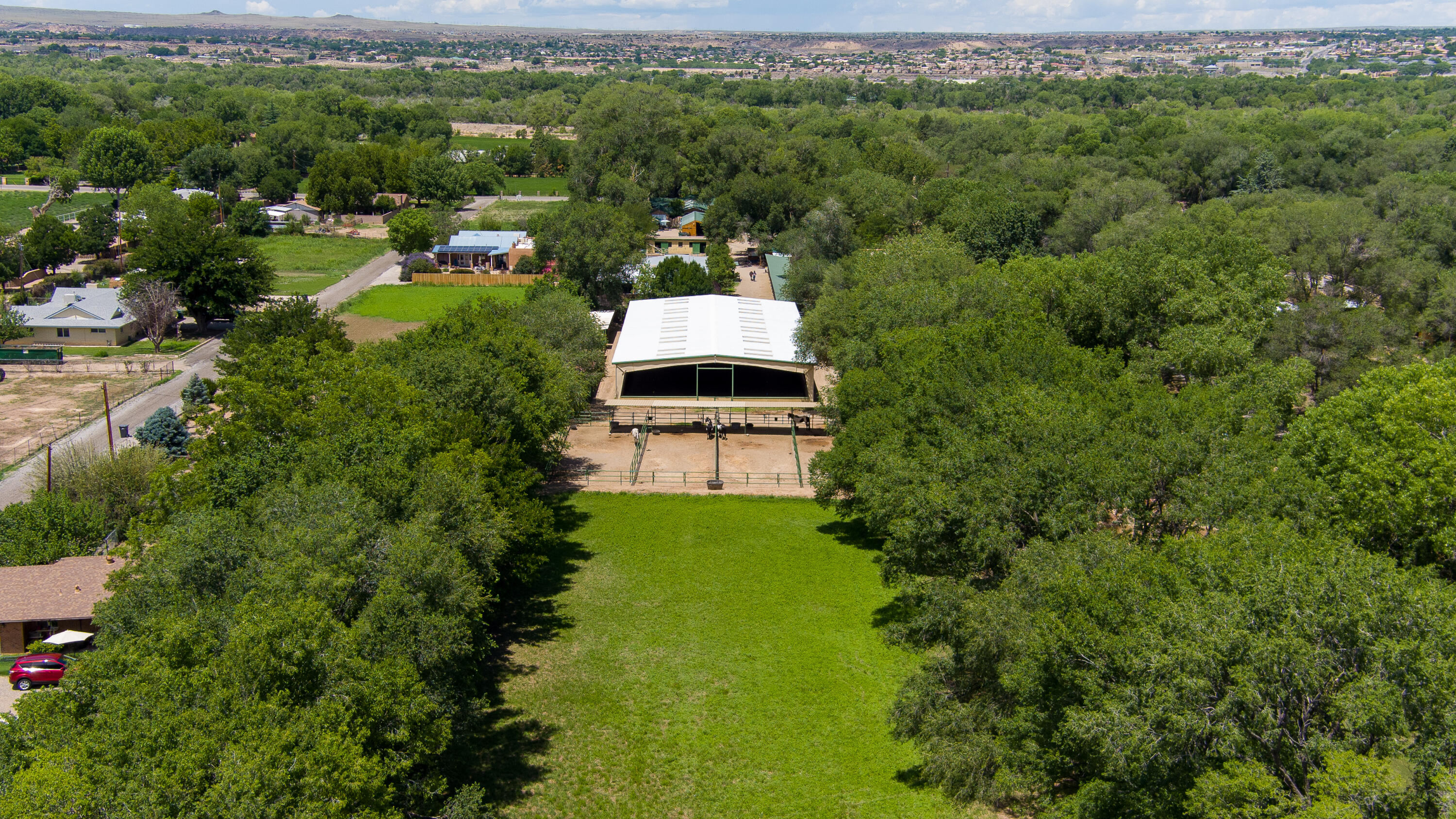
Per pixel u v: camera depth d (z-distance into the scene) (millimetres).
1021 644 30750
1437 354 81500
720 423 85688
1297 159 171250
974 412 48969
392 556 33156
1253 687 24047
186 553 31188
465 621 35562
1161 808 25422
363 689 27047
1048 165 168875
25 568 47250
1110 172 164250
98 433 79562
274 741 23172
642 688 46844
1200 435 40781
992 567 38500
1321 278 106875
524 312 86750
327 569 30641
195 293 112312
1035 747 30688
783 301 115562
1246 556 29125
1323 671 24766
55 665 43000
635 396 90250
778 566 60281
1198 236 87062
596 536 64125
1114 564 30797
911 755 41812
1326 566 26922
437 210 169625
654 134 196750
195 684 24594
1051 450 39375
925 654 49344
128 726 23188
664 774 40375
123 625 31406
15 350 99375
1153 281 74500
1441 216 115125
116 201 187750
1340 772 21703
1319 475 44500
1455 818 21344
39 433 79125
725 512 68438
